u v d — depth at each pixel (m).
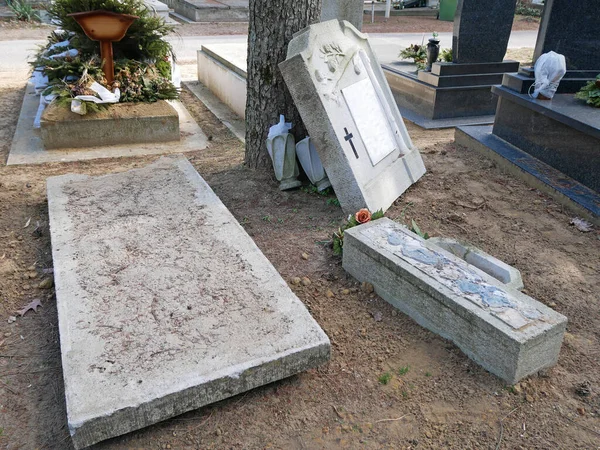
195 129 7.47
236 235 3.90
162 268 3.47
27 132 7.01
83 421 2.31
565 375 2.93
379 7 24.53
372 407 2.71
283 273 3.84
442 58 9.18
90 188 4.61
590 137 4.93
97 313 3.01
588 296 3.65
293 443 2.51
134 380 2.53
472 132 6.46
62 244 3.70
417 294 3.24
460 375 2.90
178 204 4.35
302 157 5.07
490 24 7.91
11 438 2.52
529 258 4.09
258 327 2.92
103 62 6.86
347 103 4.61
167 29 8.03
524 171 5.40
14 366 2.96
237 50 9.59
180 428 2.57
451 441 2.53
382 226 3.81
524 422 2.62
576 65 6.07
